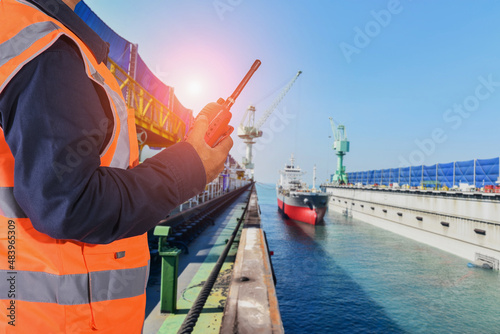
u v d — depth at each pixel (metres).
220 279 5.47
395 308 16.25
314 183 75.06
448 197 29.83
